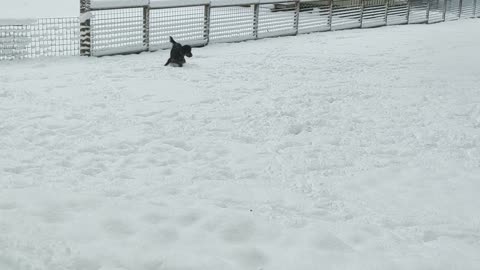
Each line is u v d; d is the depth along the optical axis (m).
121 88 9.56
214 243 4.51
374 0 21.02
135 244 4.36
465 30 20.53
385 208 5.44
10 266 3.87
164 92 9.44
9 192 5.13
